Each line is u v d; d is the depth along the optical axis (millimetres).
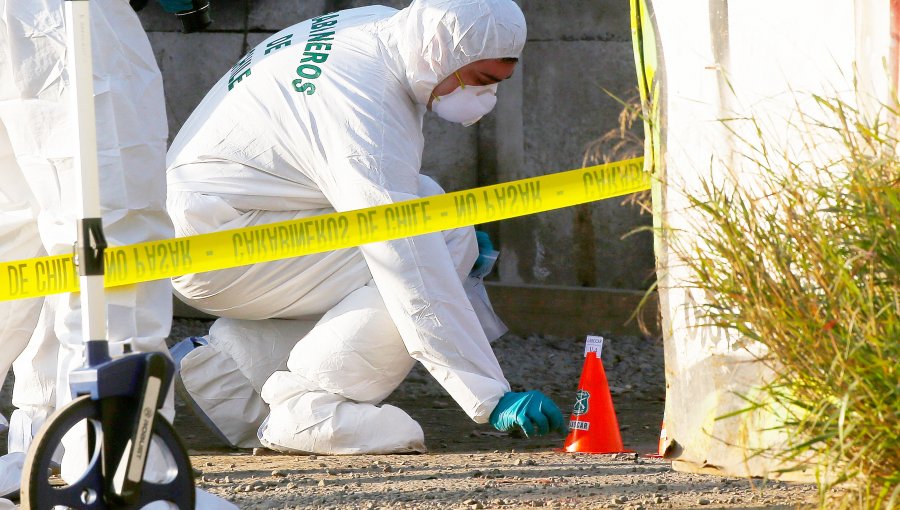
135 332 12898
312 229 16188
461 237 20422
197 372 19859
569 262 33969
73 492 9773
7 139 14578
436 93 19078
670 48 12789
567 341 32500
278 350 20016
